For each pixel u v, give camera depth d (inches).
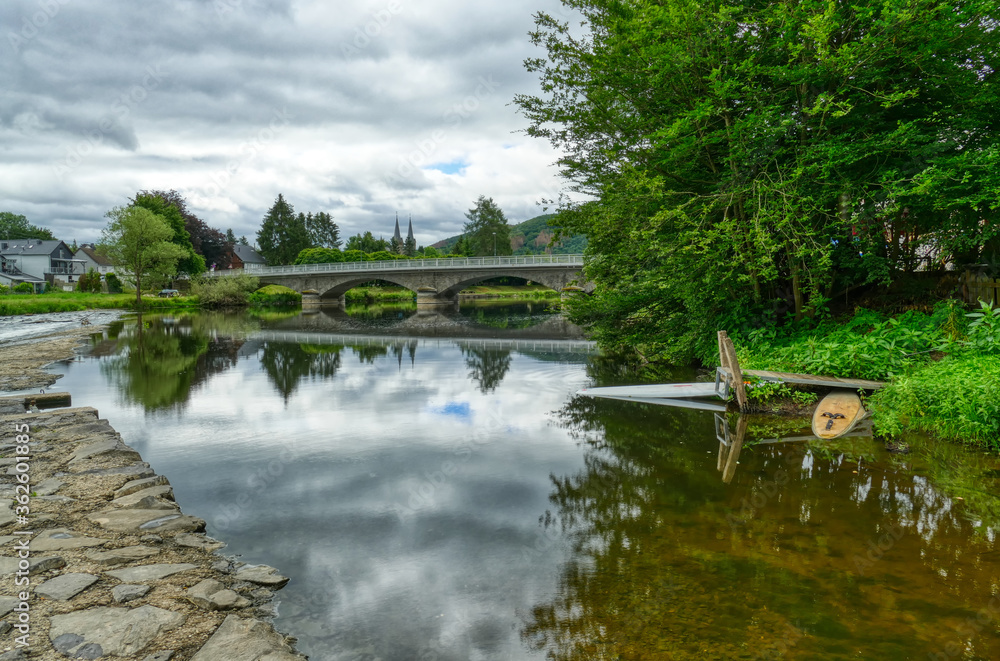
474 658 141.2
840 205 423.2
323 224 5211.6
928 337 396.2
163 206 3233.3
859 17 360.5
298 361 735.7
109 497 238.4
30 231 4537.4
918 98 418.9
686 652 141.4
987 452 291.4
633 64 426.3
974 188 376.5
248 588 172.6
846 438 325.7
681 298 512.7
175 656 133.4
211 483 270.8
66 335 1117.1
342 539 209.5
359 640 148.6
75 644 135.3
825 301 471.2
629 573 181.0
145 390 522.6
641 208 458.9
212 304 2465.6
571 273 2069.4
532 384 543.8
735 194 416.8
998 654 137.7
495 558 193.5
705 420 384.2
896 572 177.0
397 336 1125.1
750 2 432.8
